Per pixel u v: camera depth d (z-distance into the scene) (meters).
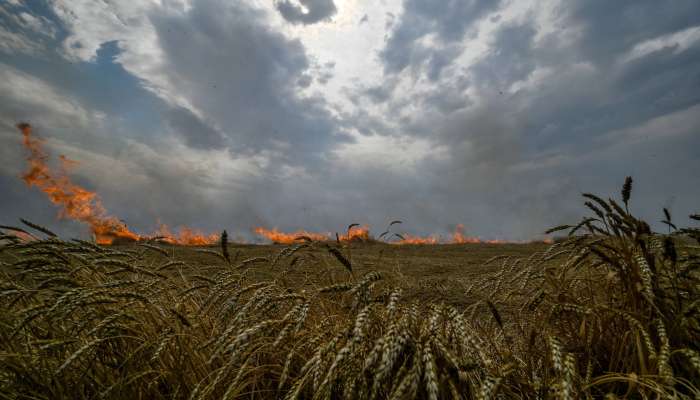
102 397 1.74
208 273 2.95
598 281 2.29
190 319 2.24
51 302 2.02
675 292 1.84
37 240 2.23
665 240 1.70
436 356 1.45
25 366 1.87
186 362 2.03
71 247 2.26
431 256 9.52
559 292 2.14
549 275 2.26
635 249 1.91
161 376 2.00
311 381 1.74
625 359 1.76
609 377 1.51
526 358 1.98
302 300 1.81
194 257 6.56
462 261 8.53
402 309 1.65
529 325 2.31
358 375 1.44
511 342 2.22
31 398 1.81
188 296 2.45
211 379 1.90
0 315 2.15
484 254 10.13
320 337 1.70
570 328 2.12
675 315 1.80
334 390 1.60
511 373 1.61
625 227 1.84
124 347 2.11
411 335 1.43
